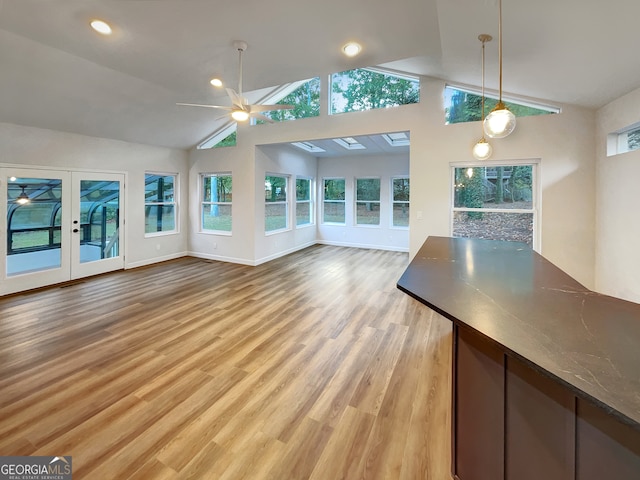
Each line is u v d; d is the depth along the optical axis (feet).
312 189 28.76
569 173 12.87
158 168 21.08
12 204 14.52
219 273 18.72
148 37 9.44
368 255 24.23
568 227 12.97
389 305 13.42
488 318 4.22
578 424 3.27
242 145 20.57
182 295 14.58
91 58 10.85
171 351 9.36
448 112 14.71
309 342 10.02
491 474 4.42
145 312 12.43
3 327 10.91
